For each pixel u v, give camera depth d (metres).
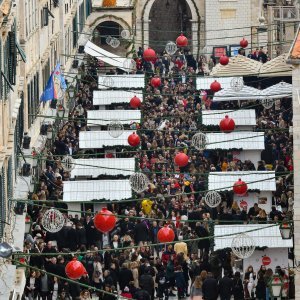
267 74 129.12
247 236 76.62
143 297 87.25
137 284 90.25
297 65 83.50
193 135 111.88
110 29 175.25
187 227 96.88
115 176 103.62
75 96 135.12
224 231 91.62
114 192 99.75
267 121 122.94
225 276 89.69
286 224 83.94
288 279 86.88
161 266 92.56
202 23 182.12
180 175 109.12
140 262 91.38
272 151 113.31
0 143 85.31
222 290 89.25
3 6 86.00
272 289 84.75
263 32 170.38
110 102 126.12
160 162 111.69
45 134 114.44
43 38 127.12
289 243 90.50
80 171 103.62
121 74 140.12
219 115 116.69
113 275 89.81
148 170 109.25
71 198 99.12
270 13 169.62
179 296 92.56
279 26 168.12
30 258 89.25
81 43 164.25
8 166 89.50
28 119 110.50
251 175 101.81
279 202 103.25
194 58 175.25
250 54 158.12
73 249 95.31
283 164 110.62
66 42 150.12
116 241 94.25
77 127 124.12
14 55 91.81
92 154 102.38
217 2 180.88
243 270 92.06
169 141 118.06
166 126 122.94
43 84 126.44
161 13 187.00
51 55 135.00
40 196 99.31
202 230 96.31
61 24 145.62
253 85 133.75
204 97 133.00
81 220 97.00
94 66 152.50
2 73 84.75
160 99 136.12
